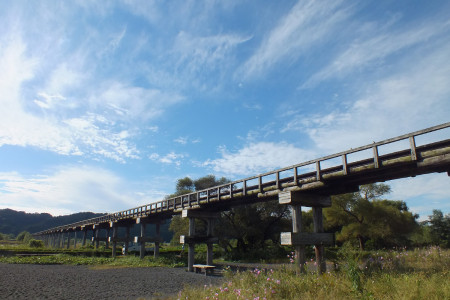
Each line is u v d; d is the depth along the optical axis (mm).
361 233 34688
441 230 51469
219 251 39406
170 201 26469
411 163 10641
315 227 15148
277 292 8898
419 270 10539
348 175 12352
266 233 39688
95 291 14000
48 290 14188
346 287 8508
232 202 20469
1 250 36312
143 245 31359
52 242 84812
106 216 41188
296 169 14383
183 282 16953
